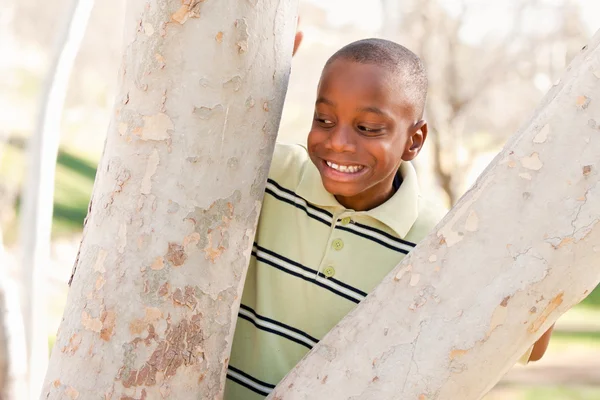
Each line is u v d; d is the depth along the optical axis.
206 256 1.44
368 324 1.36
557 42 7.33
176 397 1.43
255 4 1.42
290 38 1.51
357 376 1.34
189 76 1.41
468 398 1.32
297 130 9.84
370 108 1.78
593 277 1.27
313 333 1.87
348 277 1.87
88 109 12.31
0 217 9.48
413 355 1.30
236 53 1.41
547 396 7.99
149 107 1.42
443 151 7.00
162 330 1.41
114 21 11.21
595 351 9.47
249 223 1.51
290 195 1.92
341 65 1.81
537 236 1.25
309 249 1.89
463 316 1.28
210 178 1.43
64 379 1.42
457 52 6.96
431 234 1.34
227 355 1.51
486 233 1.28
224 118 1.42
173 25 1.40
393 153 1.84
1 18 7.13
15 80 9.86
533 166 1.26
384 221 1.88
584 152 1.24
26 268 3.19
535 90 7.41
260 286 1.89
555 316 1.29
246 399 1.89
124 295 1.41
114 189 1.44
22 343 3.31
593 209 1.23
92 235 1.47
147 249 1.41
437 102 6.98
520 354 1.32
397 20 6.89
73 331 1.44
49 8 9.58
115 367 1.40
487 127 7.48
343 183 1.81
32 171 3.21
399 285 1.35
